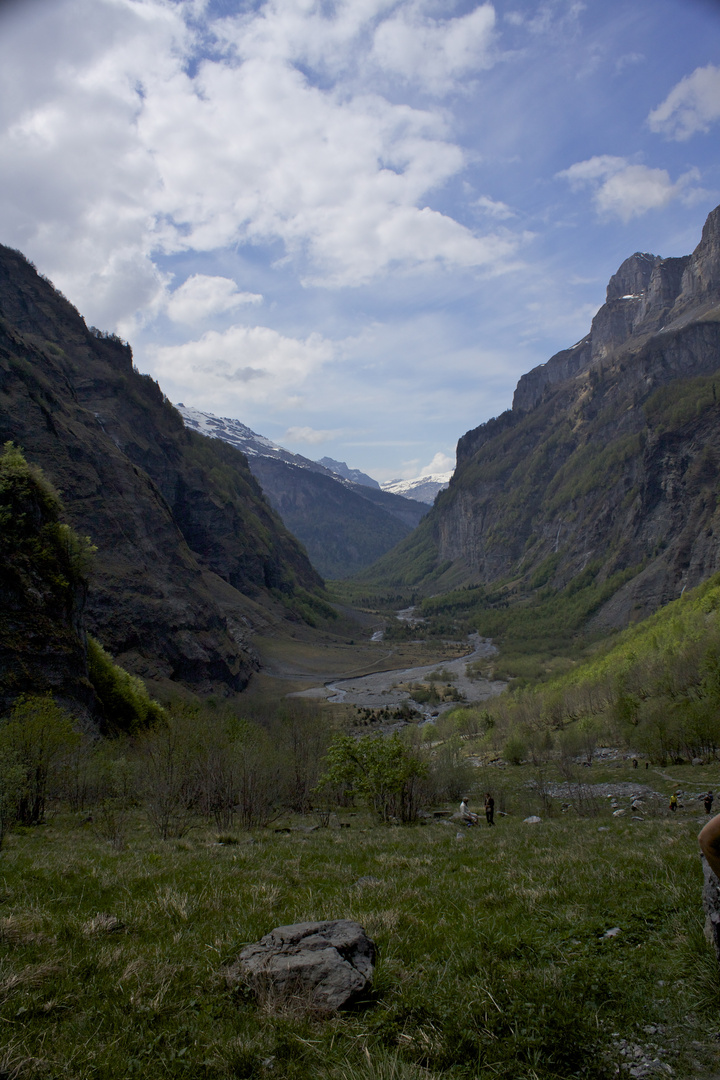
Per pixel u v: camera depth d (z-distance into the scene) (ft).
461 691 502.79
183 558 443.32
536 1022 17.16
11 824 76.64
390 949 23.06
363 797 102.37
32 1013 18.08
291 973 19.58
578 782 154.61
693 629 326.85
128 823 83.87
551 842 57.41
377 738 102.37
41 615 181.57
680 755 200.23
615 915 25.49
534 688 419.54
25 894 30.99
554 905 28.07
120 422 556.51
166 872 38.04
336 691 495.00
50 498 201.67
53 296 582.35
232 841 64.80
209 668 386.11
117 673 217.36
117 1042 16.66
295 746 141.59
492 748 288.10
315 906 30.01
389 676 580.71
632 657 345.92
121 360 638.53
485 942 23.34
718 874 15.92
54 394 400.26
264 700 395.96
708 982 18.57
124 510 398.21
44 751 89.86
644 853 41.47
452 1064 15.88
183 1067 15.66
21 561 183.52
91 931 25.07
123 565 368.27
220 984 20.13
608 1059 15.88
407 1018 17.84
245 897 31.35
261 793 101.35
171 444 646.74
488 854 49.90
